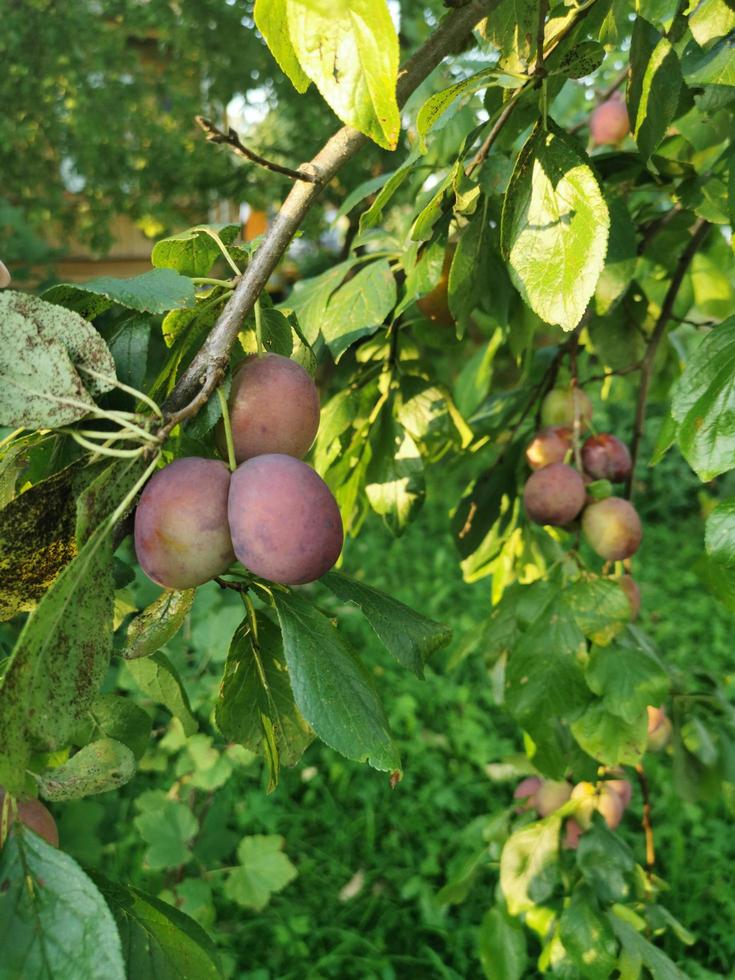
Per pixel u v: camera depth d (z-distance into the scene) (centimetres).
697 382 135
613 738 188
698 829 465
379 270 185
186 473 102
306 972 393
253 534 99
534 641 192
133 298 108
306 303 194
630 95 160
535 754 195
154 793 317
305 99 778
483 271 180
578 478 207
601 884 213
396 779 101
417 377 215
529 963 379
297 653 103
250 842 332
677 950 402
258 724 126
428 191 177
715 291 306
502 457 236
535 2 143
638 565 845
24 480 116
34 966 86
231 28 791
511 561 250
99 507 96
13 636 209
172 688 156
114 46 811
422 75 132
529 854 226
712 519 130
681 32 159
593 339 252
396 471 210
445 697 586
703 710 245
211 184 833
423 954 406
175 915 114
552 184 126
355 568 824
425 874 444
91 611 92
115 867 399
